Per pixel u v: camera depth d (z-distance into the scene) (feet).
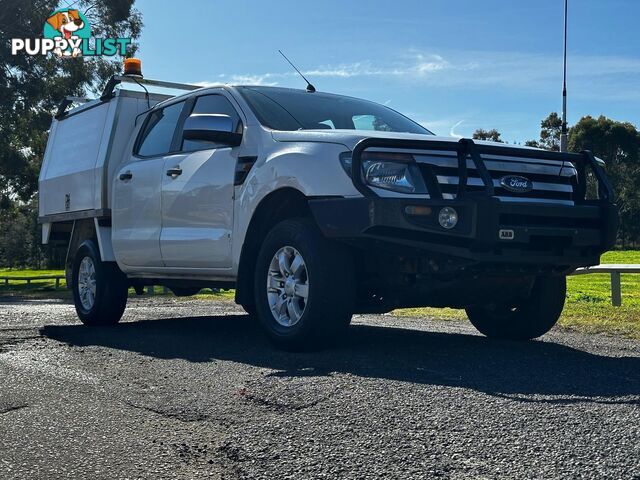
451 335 20.72
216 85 21.39
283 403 12.11
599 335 22.03
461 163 15.70
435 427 10.59
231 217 18.99
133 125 25.67
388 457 9.50
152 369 15.56
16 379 14.93
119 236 23.61
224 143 19.07
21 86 108.78
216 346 18.61
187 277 21.59
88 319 24.97
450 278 15.99
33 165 115.55
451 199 15.34
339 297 16.24
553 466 9.04
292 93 20.97
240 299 19.01
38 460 9.87
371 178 15.61
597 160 17.54
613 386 12.92
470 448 9.73
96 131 26.40
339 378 13.64
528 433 10.23
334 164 16.19
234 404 12.26
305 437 10.37
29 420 11.81
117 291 24.63
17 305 41.75
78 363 16.58
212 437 10.61
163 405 12.43
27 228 247.70
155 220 21.95
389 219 15.11
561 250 16.24
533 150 16.81
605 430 10.29
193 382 14.07
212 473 9.25
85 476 9.26
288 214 18.54
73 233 26.94
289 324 17.04
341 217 15.62
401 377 13.67
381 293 17.39
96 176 25.31
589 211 16.53
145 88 26.27
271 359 16.08
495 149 16.19
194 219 20.34
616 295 32.37
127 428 11.22
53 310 33.81
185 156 21.12
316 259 16.25
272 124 18.98
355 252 16.98
